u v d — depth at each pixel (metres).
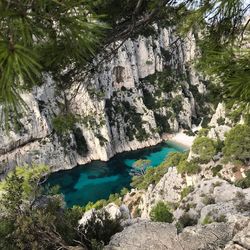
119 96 171.25
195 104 189.88
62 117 8.43
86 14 3.70
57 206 25.95
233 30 6.98
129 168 144.50
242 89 5.54
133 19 7.30
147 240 21.47
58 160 143.00
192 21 6.97
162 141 172.12
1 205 24.36
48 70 6.51
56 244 22.84
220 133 99.94
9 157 134.00
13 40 3.19
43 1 3.40
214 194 47.75
